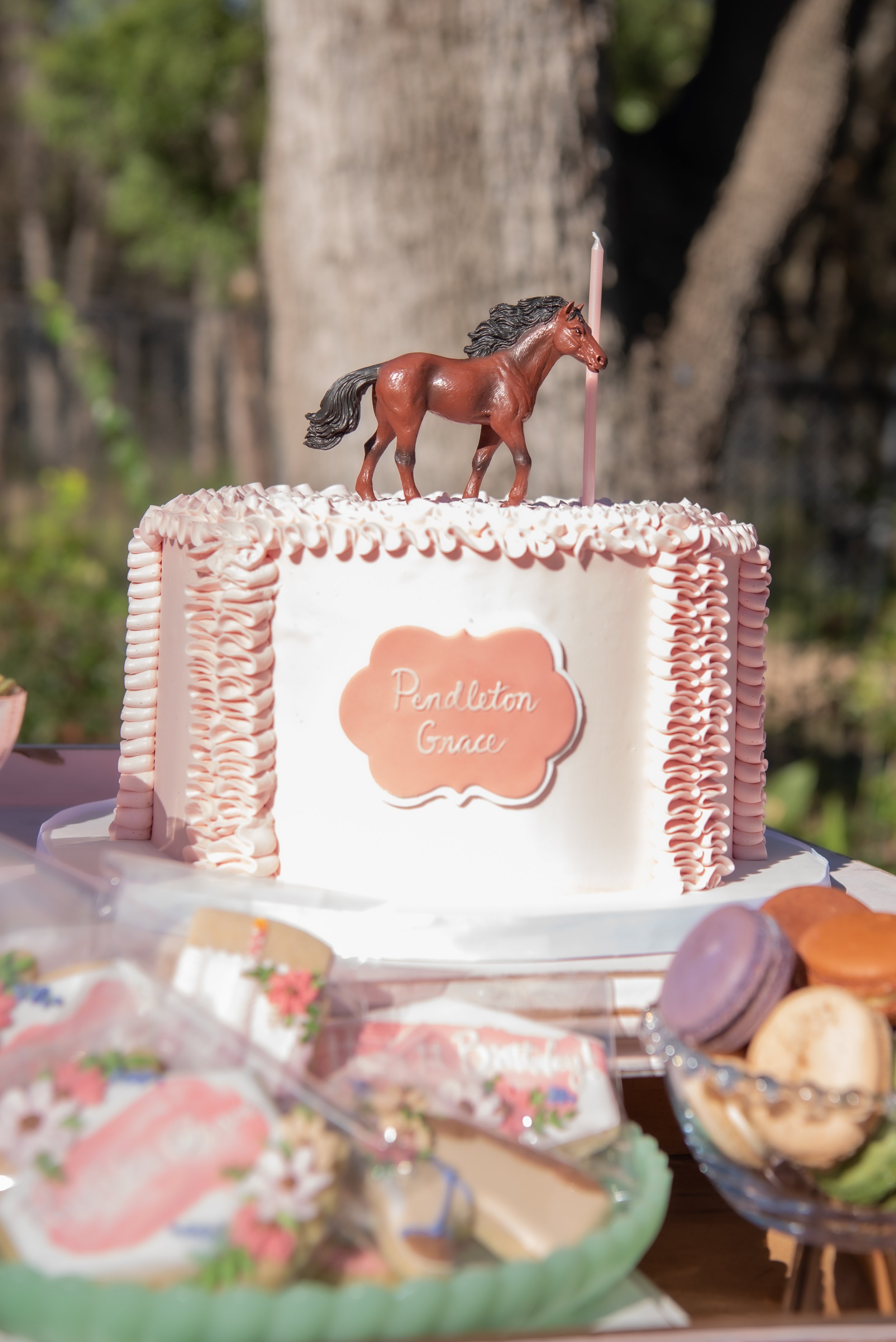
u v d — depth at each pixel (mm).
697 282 3787
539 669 1121
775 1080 738
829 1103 729
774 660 5285
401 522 1129
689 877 1195
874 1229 787
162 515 1258
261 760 1129
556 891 1149
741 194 3771
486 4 2975
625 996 987
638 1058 979
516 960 1037
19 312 7664
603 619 1152
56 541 4711
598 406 3178
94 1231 685
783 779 3719
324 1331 669
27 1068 760
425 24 2984
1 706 1188
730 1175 808
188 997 815
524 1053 896
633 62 9164
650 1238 809
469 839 1124
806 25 3738
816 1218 789
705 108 4148
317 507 1166
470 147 3035
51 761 1770
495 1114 855
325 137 3076
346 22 3006
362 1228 737
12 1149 721
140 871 962
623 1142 877
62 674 3936
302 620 1119
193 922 883
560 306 1326
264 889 992
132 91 8711
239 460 7895
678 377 3725
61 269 13547
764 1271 954
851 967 820
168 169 9148
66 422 7777
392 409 1270
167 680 1236
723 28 4129
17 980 815
